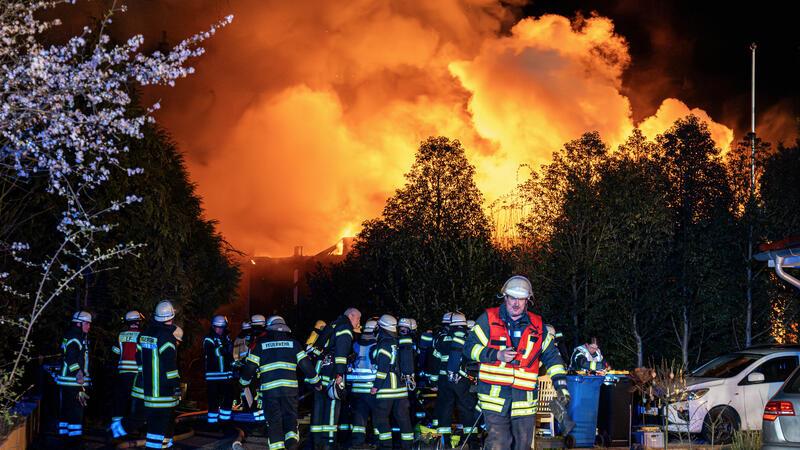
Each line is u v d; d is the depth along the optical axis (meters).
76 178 14.91
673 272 23.41
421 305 20.31
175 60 8.89
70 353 12.14
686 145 24.20
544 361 7.41
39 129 9.42
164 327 10.94
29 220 14.56
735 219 22.34
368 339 12.41
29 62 8.51
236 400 14.70
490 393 7.22
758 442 12.06
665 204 23.55
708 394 13.63
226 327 14.59
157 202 17.48
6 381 11.14
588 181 24.11
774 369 13.98
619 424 12.25
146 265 17.62
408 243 21.25
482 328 7.23
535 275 23.56
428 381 14.66
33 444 13.05
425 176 21.78
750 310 21.78
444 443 12.25
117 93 8.83
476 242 20.73
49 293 15.02
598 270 23.00
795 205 21.88
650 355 24.05
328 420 12.09
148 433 10.79
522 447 7.21
